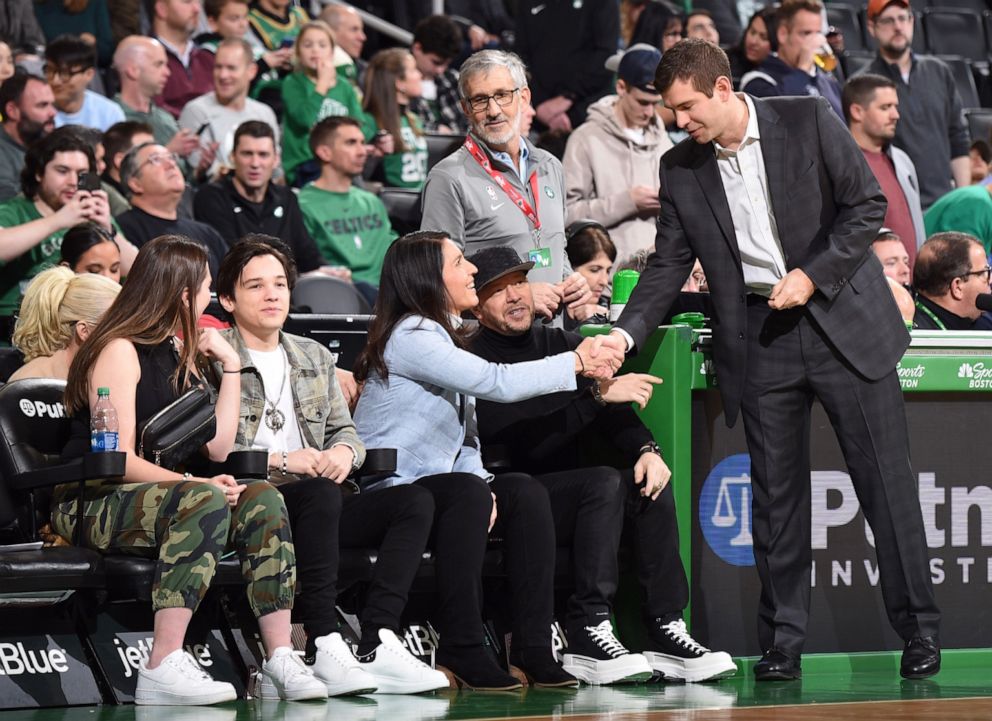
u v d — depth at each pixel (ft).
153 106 90.53
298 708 43.62
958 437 56.90
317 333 60.64
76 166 69.41
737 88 96.12
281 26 104.63
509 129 59.57
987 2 142.20
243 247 50.57
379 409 51.26
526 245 60.18
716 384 52.26
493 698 46.37
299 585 48.70
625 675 49.49
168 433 46.60
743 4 124.77
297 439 50.72
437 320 50.67
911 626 51.19
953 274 65.98
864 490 50.85
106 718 41.60
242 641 48.29
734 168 50.01
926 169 100.48
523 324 53.62
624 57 77.10
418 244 50.96
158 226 73.92
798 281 48.26
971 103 124.77
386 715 41.73
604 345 50.26
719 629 53.93
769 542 50.96
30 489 47.09
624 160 77.71
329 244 83.82
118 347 46.78
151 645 46.96
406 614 51.52
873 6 100.58
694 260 52.19
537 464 56.03
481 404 54.75
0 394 47.85
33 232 65.77
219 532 44.78
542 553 49.83
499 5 122.52
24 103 76.69
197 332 48.65
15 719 41.65
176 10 95.45
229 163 89.86
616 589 52.90
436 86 105.70
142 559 45.73
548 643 49.80
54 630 45.68
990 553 57.36
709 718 40.11
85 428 47.60
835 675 53.01
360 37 107.86
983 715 40.29
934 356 55.72
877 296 50.47
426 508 48.14
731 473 54.34
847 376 50.14
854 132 81.41
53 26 96.17
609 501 50.90
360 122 90.68
